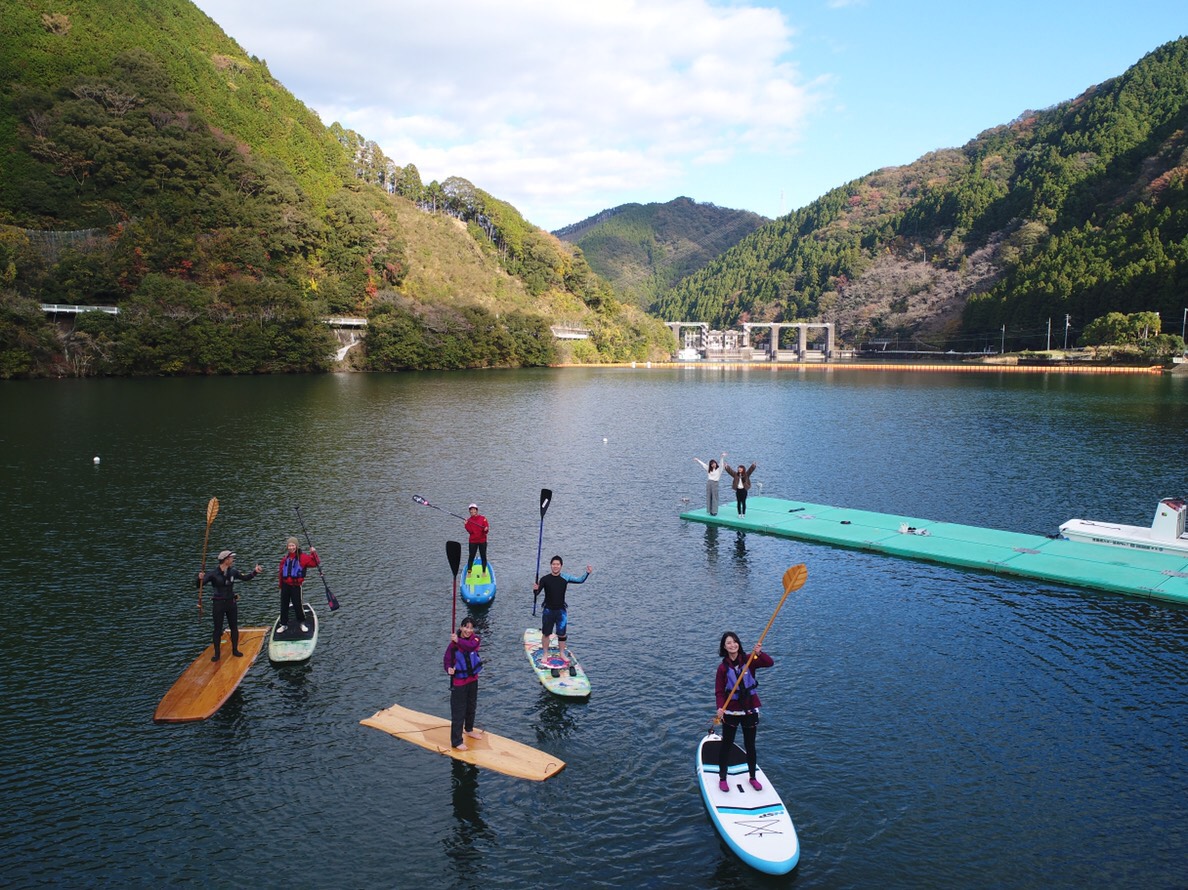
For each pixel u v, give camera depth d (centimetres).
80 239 11131
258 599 2069
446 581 2211
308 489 3400
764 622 1903
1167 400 8081
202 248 11938
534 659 1625
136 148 12756
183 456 4178
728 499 3262
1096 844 1089
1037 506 3147
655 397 9006
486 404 7488
